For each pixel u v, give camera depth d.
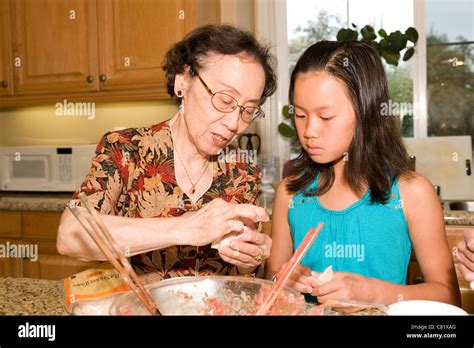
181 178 1.14
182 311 0.73
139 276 1.12
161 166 1.13
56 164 2.82
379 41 2.71
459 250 0.81
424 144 2.66
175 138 1.15
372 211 1.13
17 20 2.93
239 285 0.77
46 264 2.54
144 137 1.15
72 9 2.83
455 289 1.06
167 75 1.13
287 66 2.95
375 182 1.10
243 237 0.87
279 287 0.70
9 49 2.96
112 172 1.07
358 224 1.14
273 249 1.25
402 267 1.14
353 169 1.10
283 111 2.60
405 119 2.83
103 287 0.84
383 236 1.13
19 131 3.27
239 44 0.99
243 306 0.73
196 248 1.13
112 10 2.77
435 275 1.08
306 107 1.01
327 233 1.17
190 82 1.04
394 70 2.82
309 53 1.05
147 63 2.72
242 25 2.97
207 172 1.17
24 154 2.88
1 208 2.60
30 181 2.88
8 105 3.01
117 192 1.09
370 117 1.06
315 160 1.04
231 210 0.83
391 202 1.12
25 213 2.57
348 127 1.02
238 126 1.02
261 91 1.02
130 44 2.74
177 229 0.84
